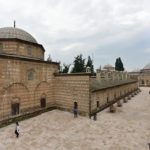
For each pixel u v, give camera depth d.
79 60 66.19
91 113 21.88
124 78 52.47
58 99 25.12
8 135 15.32
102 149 12.69
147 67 90.38
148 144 13.11
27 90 20.80
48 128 17.28
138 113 24.16
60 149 12.70
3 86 17.78
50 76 24.75
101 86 27.33
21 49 22.55
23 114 20.11
